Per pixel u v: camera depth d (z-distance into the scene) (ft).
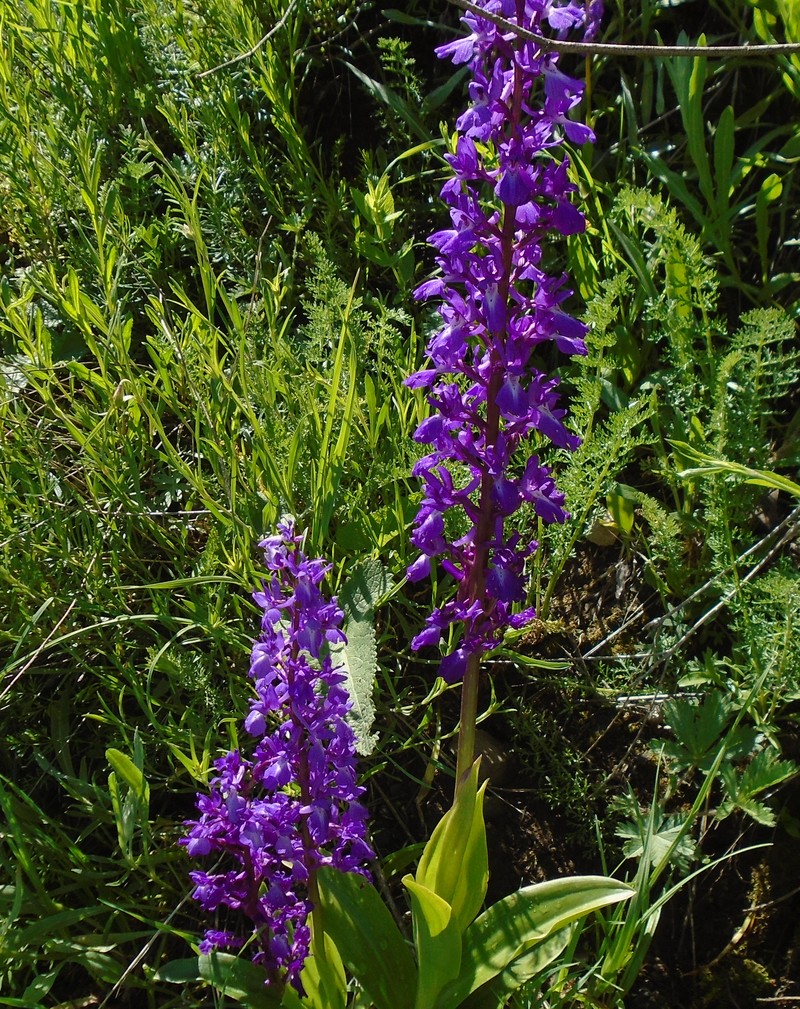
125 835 1.62
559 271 2.34
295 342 2.24
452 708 2.01
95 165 2.10
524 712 1.99
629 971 1.61
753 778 1.74
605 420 2.19
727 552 1.93
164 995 1.72
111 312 2.05
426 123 2.53
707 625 2.01
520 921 1.46
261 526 1.95
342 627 1.87
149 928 1.76
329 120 2.67
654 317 2.08
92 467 2.04
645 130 2.44
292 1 2.33
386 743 1.92
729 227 2.19
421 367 2.14
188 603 1.89
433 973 1.43
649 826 1.66
